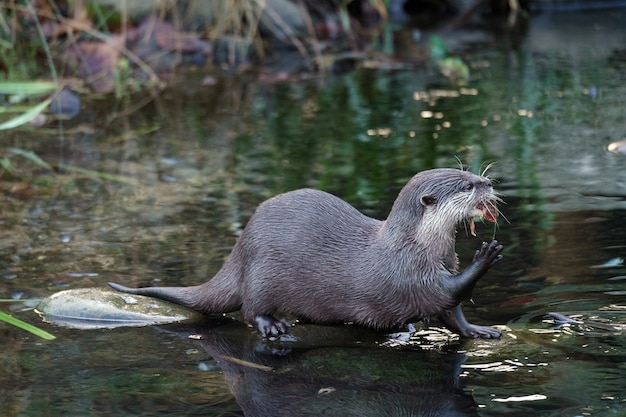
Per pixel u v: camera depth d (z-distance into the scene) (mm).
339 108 18875
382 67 21906
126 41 22438
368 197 13758
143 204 14055
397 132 17188
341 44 23688
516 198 13570
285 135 17250
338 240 10094
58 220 13477
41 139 17266
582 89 19453
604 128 16938
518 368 8781
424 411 8055
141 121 18297
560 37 24094
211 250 12180
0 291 11102
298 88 20438
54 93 19141
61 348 9633
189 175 15273
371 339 9789
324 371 8984
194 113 18750
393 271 9781
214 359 9336
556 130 16938
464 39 24312
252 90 20312
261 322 10078
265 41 23547
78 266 11805
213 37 22672
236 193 14344
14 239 12781
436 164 15250
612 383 8367
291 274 10078
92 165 15867
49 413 8203
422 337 9773
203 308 10531
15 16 21234
